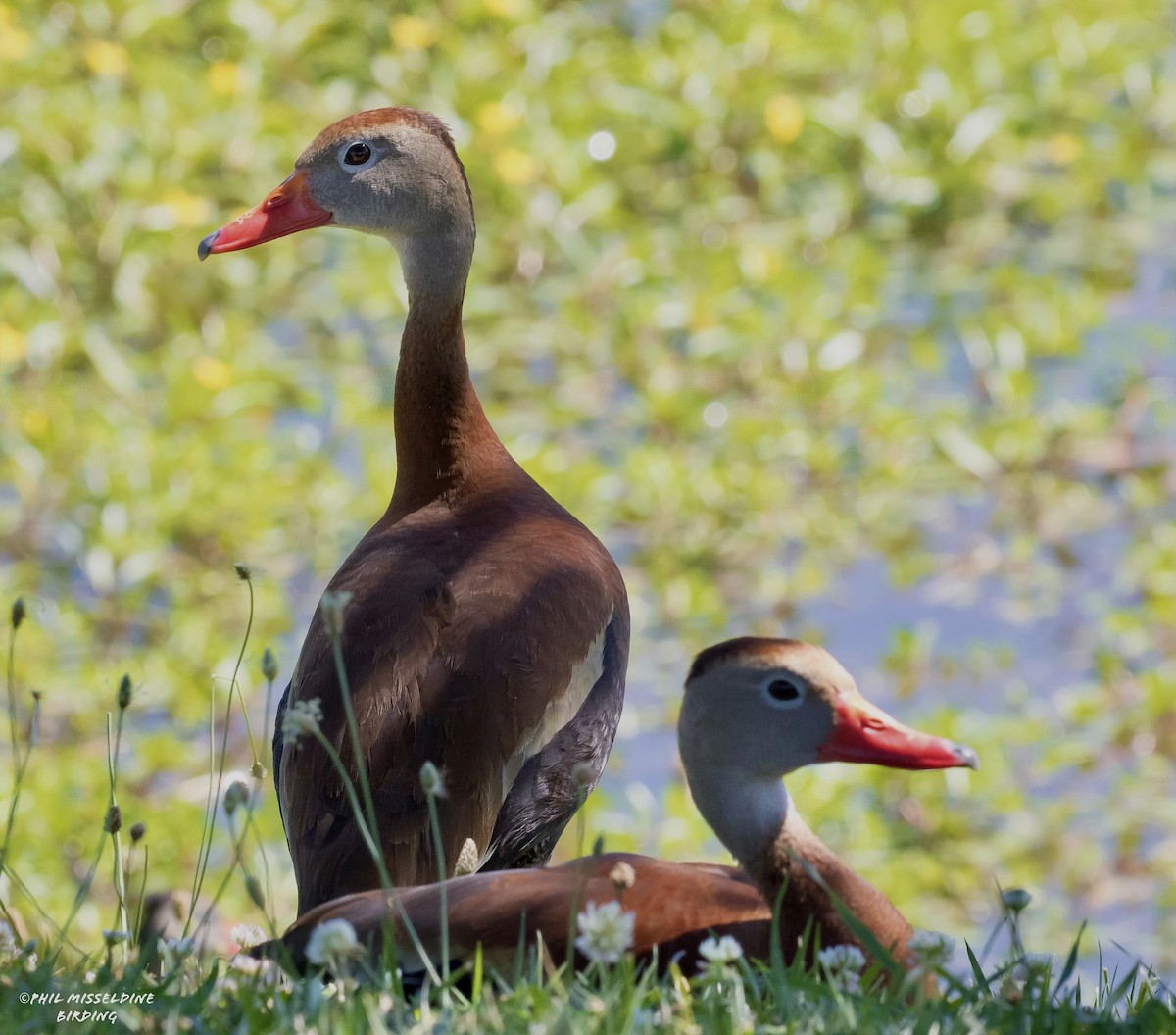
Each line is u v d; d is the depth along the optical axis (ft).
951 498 43.21
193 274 48.83
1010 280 49.29
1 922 21.39
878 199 53.01
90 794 33.88
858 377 45.47
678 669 37.99
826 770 35.17
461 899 18.22
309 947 16.74
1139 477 43.32
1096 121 56.80
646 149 53.52
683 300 47.78
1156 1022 16.43
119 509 40.83
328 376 46.50
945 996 16.80
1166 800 35.14
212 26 56.13
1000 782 35.17
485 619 22.53
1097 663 37.60
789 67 56.08
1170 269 51.39
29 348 45.75
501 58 54.70
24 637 37.45
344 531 41.47
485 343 47.37
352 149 26.09
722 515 41.96
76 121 50.31
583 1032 15.62
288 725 18.58
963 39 57.00
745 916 18.76
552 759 22.57
